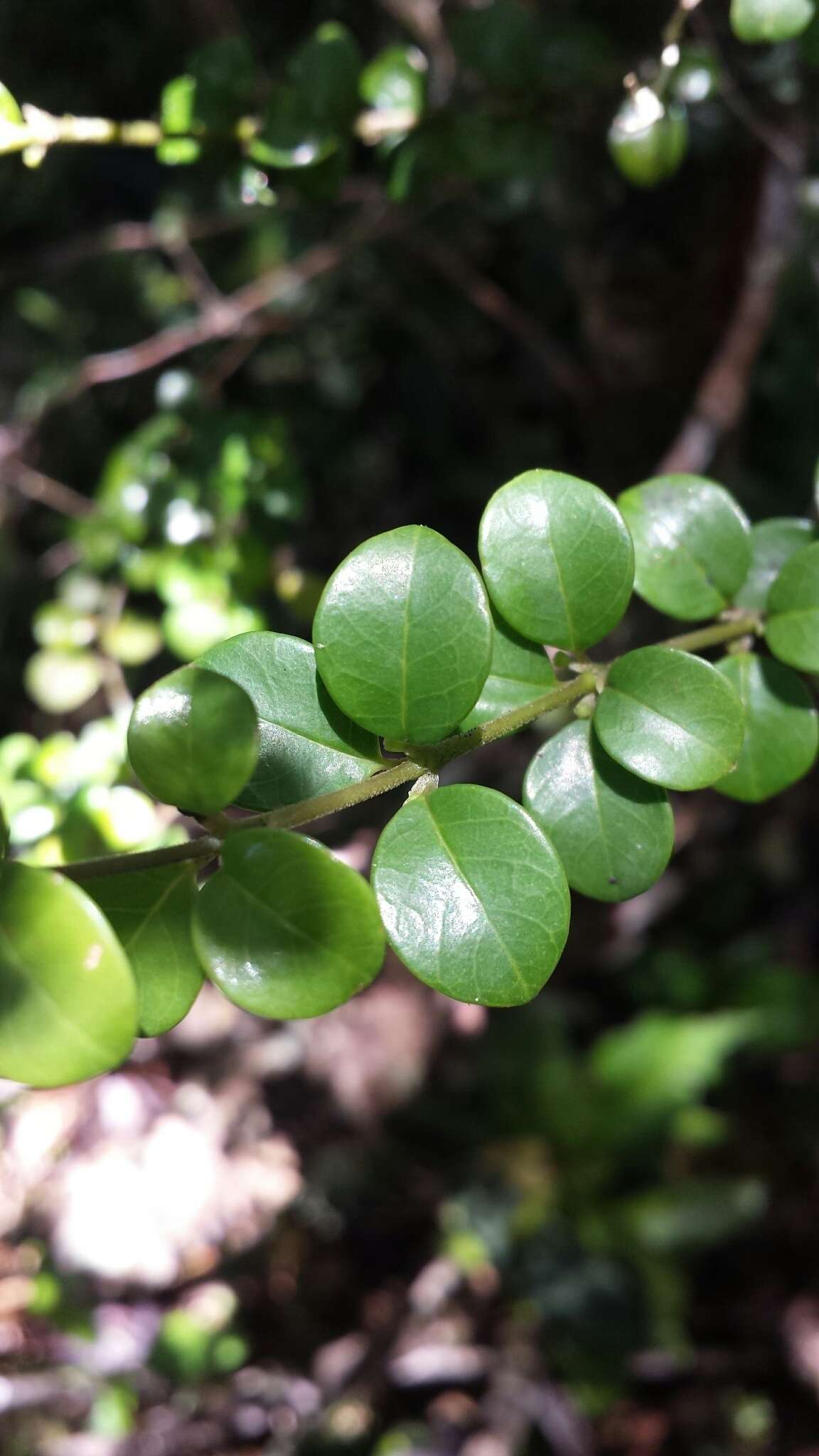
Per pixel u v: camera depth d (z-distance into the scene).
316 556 0.52
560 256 0.44
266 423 0.29
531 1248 0.55
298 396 0.52
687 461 0.36
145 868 0.11
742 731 0.13
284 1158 0.53
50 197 0.48
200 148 0.21
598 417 0.49
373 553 0.12
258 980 0.11
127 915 0.12
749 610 0.16
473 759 0.45
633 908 0.62
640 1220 0.57
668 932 0.66
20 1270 0.39
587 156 0.35
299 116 0.21
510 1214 0.56
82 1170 0.45
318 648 0.12
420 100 0.23
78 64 0.49
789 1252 0.58
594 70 0.24
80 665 0.32
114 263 0.49
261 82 0.23
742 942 0.65
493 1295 0.54
